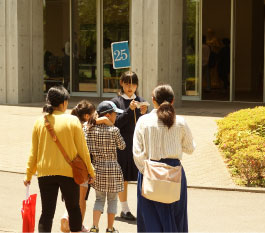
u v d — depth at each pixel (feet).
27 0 67.67
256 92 82.38
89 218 24.73
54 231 22.77
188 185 29.63
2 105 66.08
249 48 84.12
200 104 67.15
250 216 24.80
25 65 67.97
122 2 77.51
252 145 32.19
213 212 25.38
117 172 21.97
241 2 83.87
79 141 19.34
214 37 78.23
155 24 58.44
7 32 67.56
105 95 79.46
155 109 18.80
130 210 25.79
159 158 18.19
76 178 19.12
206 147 39.27
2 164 34.99
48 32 82.43
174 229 18.10
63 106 19.80
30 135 44.98
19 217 24.81
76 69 81.30
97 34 79.41
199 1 73.00
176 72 61.11
